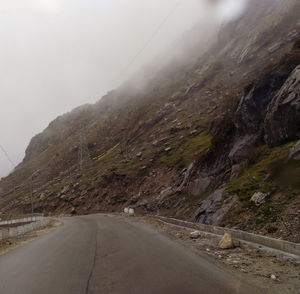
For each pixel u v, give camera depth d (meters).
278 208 10.42
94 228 19.45
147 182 45.62
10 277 6.93
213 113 63.56
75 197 60.84
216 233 11.52
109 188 54.16
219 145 24.56
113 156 81.69
